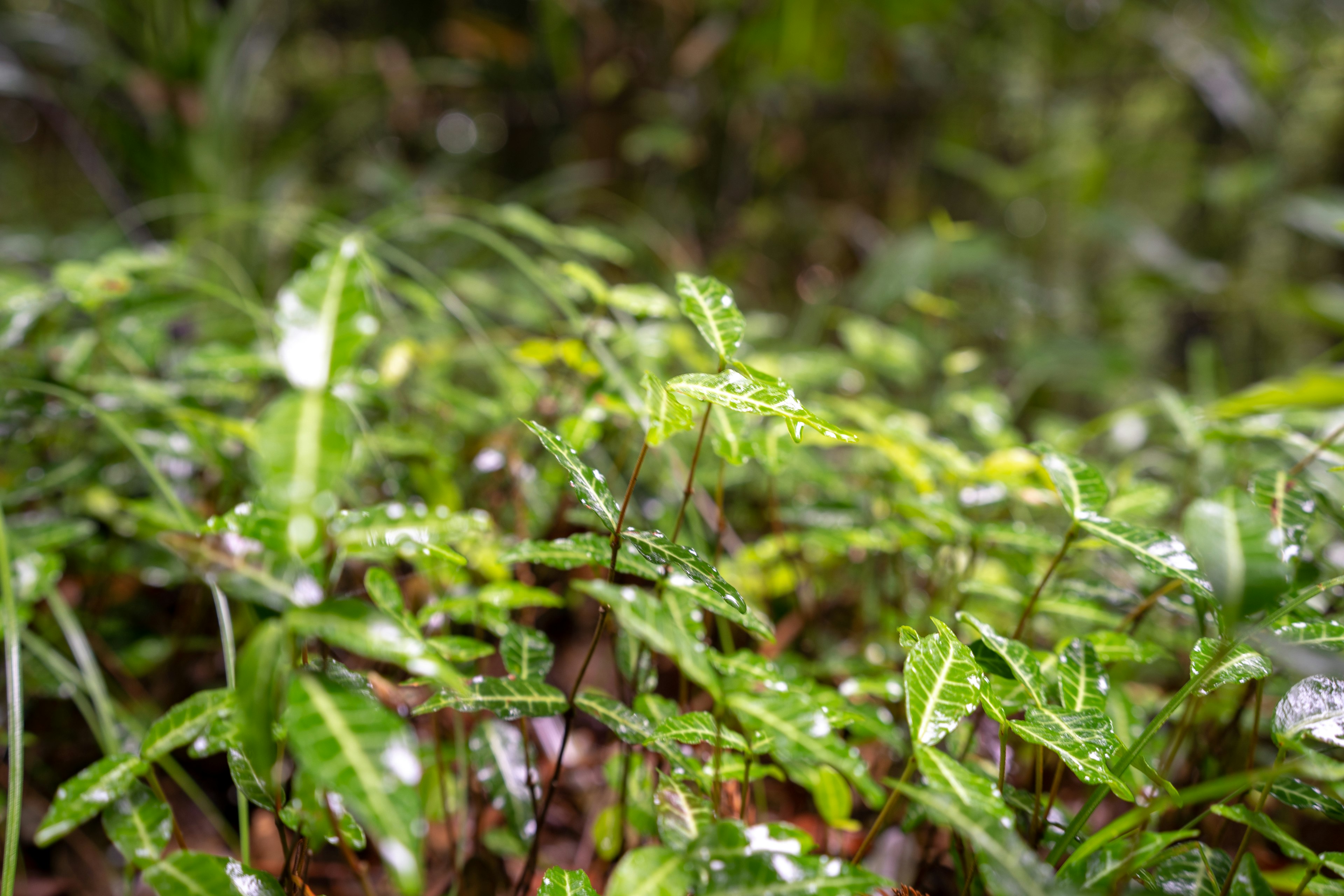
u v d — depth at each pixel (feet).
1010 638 2.08
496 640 2.20
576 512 2.14
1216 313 7.86
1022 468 2.11
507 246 2.66
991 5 7.40
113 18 4.82
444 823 2.05
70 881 2.10
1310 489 1.87
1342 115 7.62
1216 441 2.25
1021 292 5.57
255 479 2.15
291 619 1.44
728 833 1.52
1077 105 7.78
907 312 4.96
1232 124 7.21
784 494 2.83
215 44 4.77
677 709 1.84
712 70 6.44
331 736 1.40
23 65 5.24
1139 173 8.43
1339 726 1.59
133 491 2.64
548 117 7.01
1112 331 6.63
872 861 2.00
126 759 1.62
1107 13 7.18
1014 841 1.47
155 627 2.55
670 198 6.39
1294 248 7.63
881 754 2.14
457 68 6.81
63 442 2.57
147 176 4.67
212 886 1.53
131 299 2.36
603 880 2.02
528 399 2.56
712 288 1.77
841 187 7.64
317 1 7.62
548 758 2.16
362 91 6.15
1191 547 1.68
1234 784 1.55
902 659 2.16
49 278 4.18
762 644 2.27
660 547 1.62
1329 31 7.52
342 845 1.76
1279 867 2.03
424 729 2.05
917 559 2.20
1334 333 7.28
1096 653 1.77
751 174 6.90
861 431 2.42
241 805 1.74
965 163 7.18
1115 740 1.61
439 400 2.85
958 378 3.64
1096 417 6.62
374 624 1.43
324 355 1.42
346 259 1.47
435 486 2.23
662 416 1.67
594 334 2.16
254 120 6.76
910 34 7.17
